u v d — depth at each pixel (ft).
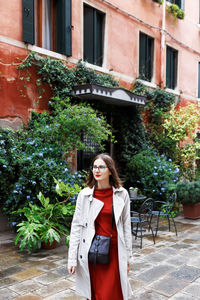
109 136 28.86
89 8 26.04
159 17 34.27
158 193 25.44
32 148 18.75
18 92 20.31
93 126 20.25
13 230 19.17
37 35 22.61
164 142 32.27
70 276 12.17
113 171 7.77
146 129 32.24
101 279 7.42
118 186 7.81
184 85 39.17
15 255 14.80
